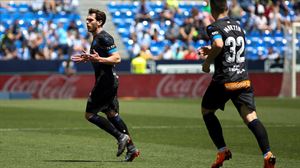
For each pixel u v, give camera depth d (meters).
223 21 17.83
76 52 61.69
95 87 20.53
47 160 20.53
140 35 66.12
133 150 20.33
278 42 71.19
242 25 71.00
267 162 17.17
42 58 60.00
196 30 67.50
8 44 59.91
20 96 55.44
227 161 20.38
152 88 57.75
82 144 25.02
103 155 21.81
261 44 70.69
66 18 67.38
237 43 17.77
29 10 66.94
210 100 18.09
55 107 45.97
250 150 23.30
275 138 27.27
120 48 67.50
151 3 71.88
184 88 58.31
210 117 18.14
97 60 19.94
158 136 28.12
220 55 17.77
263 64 61.31
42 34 62.00
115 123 20.72
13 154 22.00
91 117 20.55
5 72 55.75
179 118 37.31
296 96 59.69
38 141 26.03
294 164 19.78
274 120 36.12
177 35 66.88
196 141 26.19
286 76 59.84
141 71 57.97
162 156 21.62
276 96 59.75
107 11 69.75
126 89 57.28
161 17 68.81
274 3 73.56
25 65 56.25
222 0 17.94
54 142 25.64
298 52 60.50
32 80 55.75
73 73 56.53
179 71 59.88
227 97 17.95
